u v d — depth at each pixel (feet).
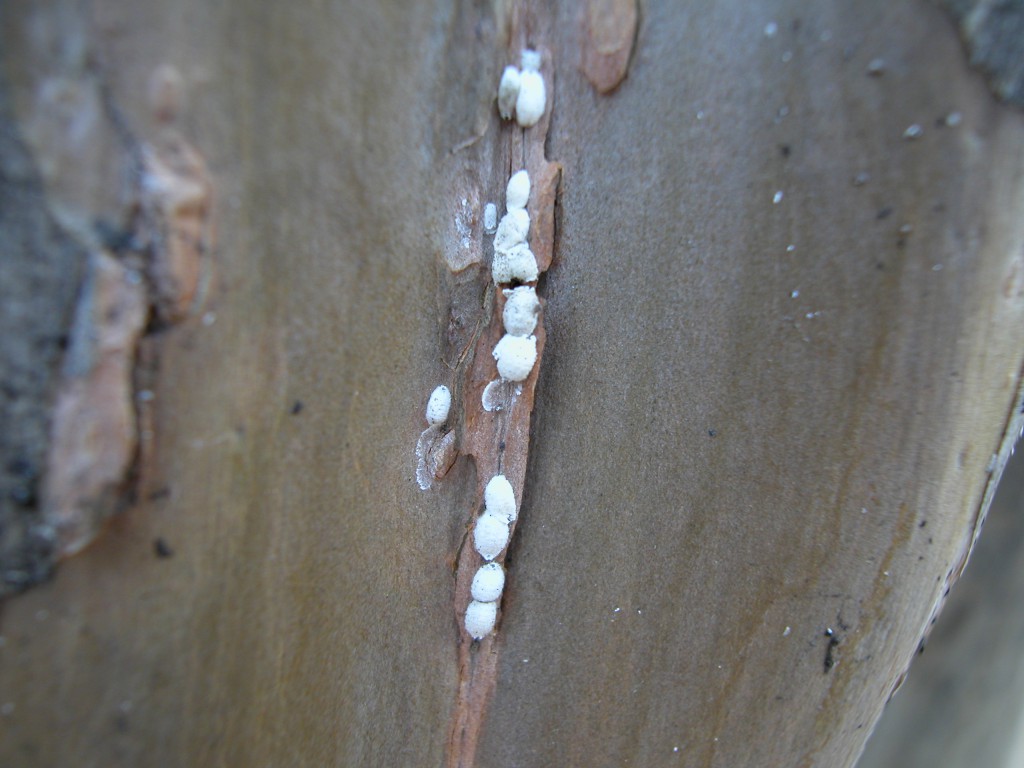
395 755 0.16
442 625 0.16
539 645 0.16
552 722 0.16
